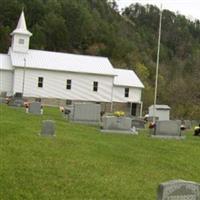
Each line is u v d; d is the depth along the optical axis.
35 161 14.62
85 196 11.63
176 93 69.06
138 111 67.06
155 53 121.00
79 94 64.69
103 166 15.54
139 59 107.50
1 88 61.88
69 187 12.20
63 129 24.95
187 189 9.23
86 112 31.52
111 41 110.19
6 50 96.38
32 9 111.88
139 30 139.38
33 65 62.34
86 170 14.45
